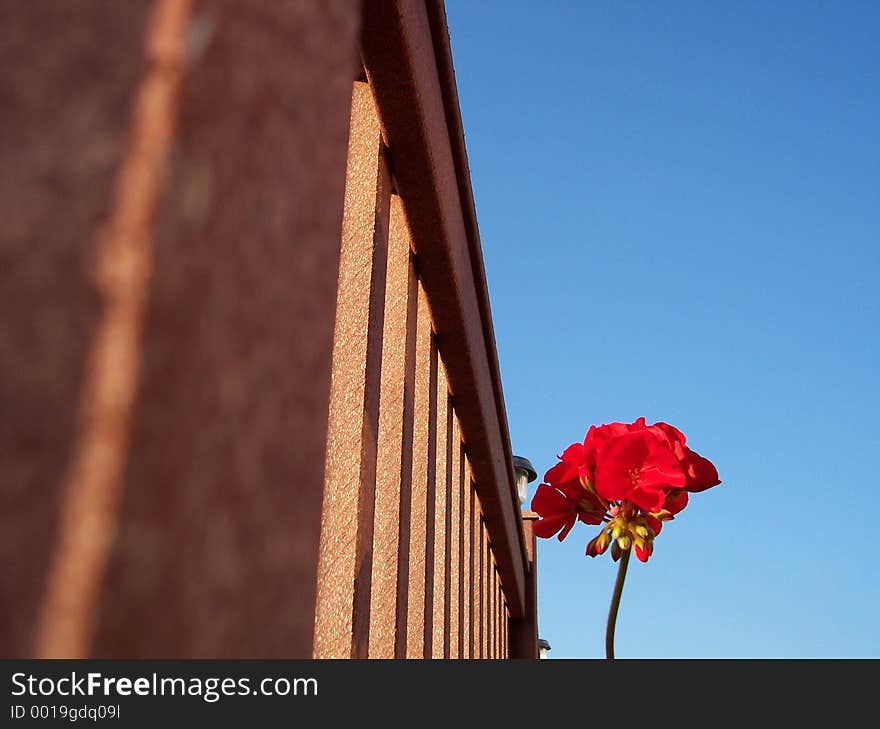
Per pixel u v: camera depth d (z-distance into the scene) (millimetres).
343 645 850
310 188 381
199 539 271
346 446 943
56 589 232
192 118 294
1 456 244
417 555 1442
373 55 1032
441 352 1732
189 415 273
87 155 276
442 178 1341
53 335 255
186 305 279
